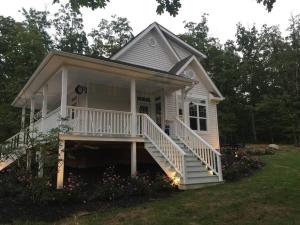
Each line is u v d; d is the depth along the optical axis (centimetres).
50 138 784
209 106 1655
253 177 1026
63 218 612
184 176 876
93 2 662
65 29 3397
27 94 1395
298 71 3175
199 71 1623
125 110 1314
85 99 1220
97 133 945
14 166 993
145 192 798
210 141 1598
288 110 2828
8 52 2631
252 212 616
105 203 719
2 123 1218
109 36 3344
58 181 812
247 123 3450
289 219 566
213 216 599
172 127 1395
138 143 1078
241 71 3431
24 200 718
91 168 1212
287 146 2428
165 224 558
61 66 934
